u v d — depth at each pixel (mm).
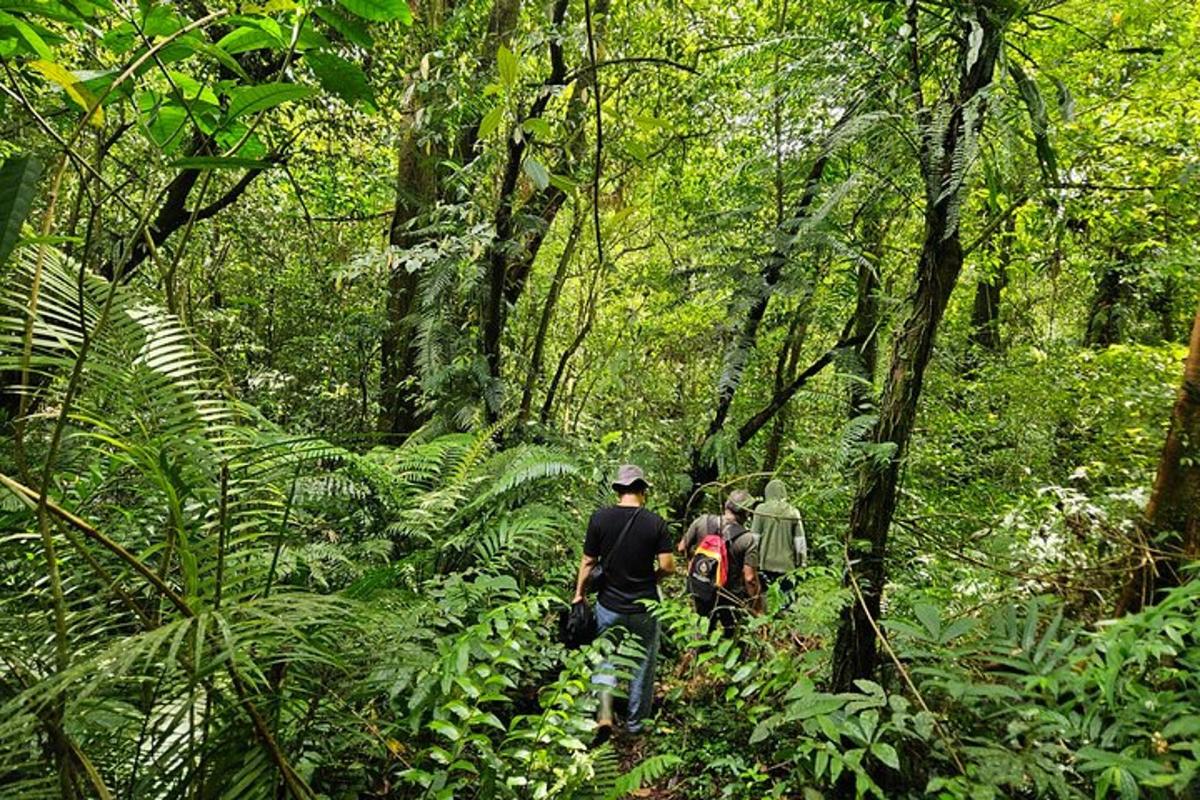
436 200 6129
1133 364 4453
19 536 1381
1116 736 1589
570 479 4938
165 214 4441
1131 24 4371
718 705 3375
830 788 2176
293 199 6820
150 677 1506
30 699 1189
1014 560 2609
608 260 6238
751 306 5316
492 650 2266
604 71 5531
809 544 4633
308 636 1681
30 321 1237
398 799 2221
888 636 2377
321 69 1563
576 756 2221
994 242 6199
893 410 2342
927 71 2420
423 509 3520
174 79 1521
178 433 1594
